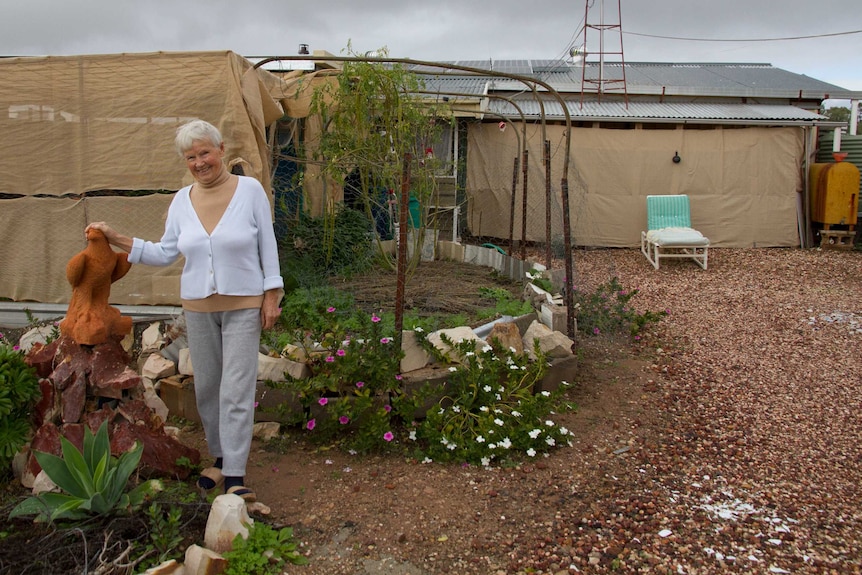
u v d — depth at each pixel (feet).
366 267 25.21
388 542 10.31
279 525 10.58
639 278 33.30
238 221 10.43
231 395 10.41
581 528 10.90
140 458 10.64
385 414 13.20
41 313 17.97
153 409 12.30
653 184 41.19
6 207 17.66
